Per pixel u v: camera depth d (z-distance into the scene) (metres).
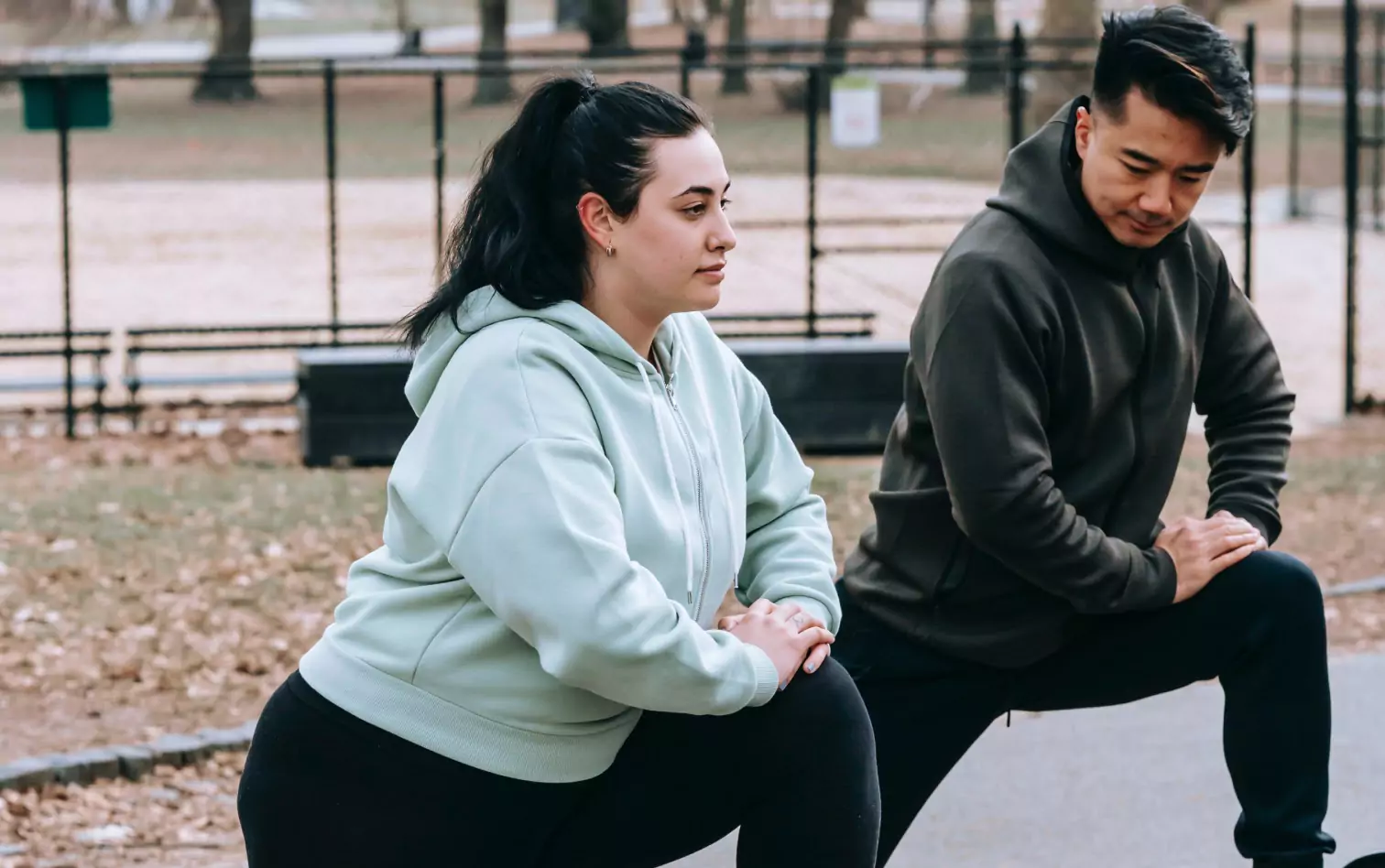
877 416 13.27
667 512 3.06
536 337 3.01
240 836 5.80
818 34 62.16
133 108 47.62
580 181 3.04
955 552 4.03
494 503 2.91
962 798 5.99
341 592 8.76
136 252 26.53
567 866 3.20
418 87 51.56
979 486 3.79
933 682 4.12
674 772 3.14
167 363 19.14
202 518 10.41
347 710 3.08
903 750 4.15
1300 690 3.90
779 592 3.34
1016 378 3.80
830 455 13.28
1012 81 15.35
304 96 50.31
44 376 18.20
